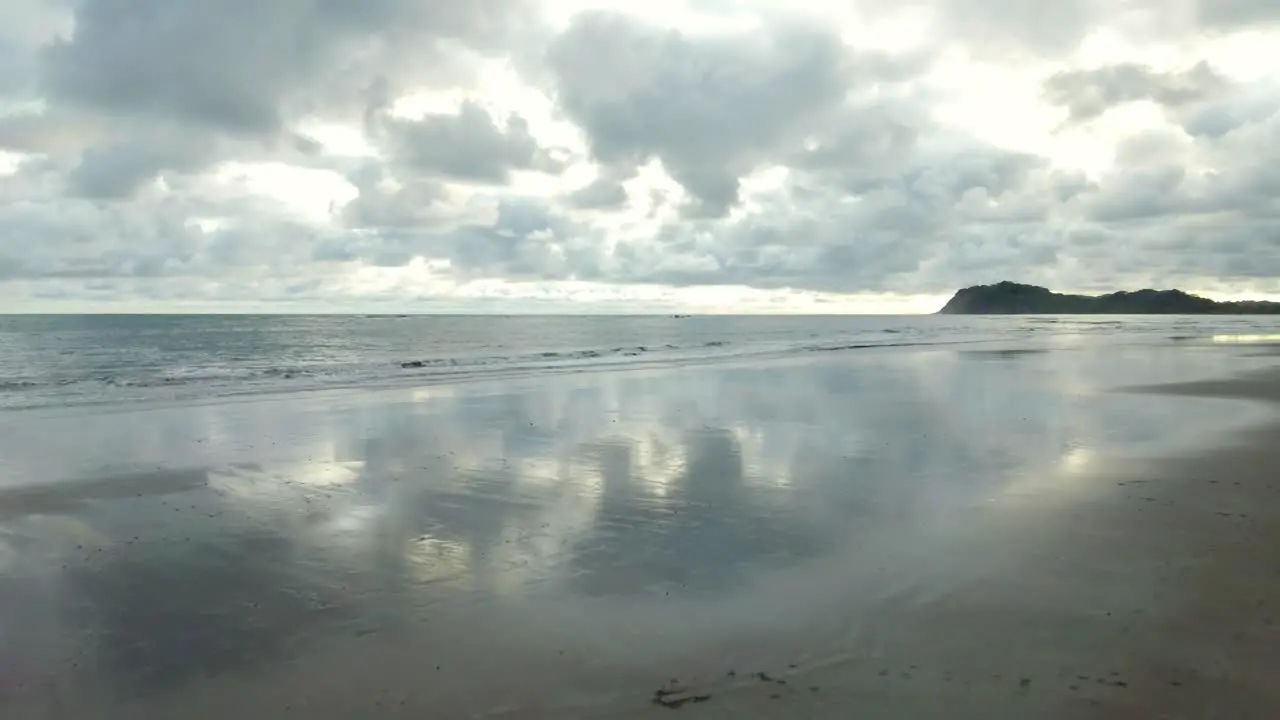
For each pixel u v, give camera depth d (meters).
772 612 5.43
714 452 11.32
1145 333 65.75
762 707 4.12
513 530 7.48
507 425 13.92
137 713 4.25
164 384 22.42
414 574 6.30
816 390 19.75
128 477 9.86
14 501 8.67
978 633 4.99
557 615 5.44
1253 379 21.73
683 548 6.89
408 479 9.66
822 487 9.10
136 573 6.38
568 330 84.19
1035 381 21.75
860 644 4.88
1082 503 8.15
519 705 4.23
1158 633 4.93
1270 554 6.41
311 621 5.40
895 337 61.75
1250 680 4.33
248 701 4.36
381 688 4.46
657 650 4.88
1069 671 4.46
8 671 4.71
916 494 8.70
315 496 8.84
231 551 6.91
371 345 47.81
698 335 70.12
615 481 9.51
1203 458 10.45
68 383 22.67
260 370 27.75
